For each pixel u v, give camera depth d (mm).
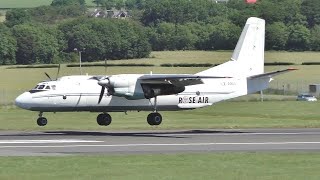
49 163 132500
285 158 138750
